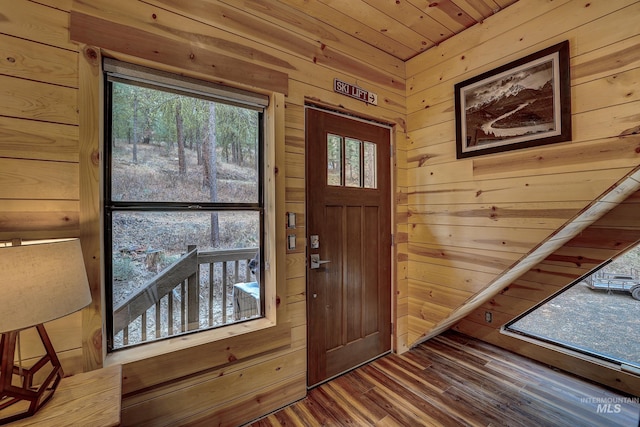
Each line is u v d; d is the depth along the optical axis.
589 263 2.08
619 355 2.01
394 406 1.82
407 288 2.52
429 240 2.33
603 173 1.48
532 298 2.38
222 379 1.59
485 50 1.95
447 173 2.20
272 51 1.74
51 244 0.91
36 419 0.89
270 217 1.76
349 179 2.18
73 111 1.20
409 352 2.50
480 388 2.00
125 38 1.30
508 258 1.86
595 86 1.50
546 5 1.67
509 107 1.83
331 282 2.09
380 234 2.38
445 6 1.83
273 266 1.75
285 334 1.77
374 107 2.26
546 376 2.13
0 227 1.09
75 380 1.12
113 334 1.39
